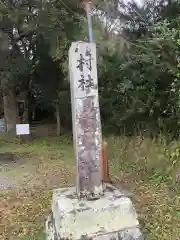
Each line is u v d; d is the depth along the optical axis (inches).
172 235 155.6
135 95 298.7
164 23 222.7
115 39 264.2
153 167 256.4
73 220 137.3
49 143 497.4
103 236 138.4
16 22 333.4
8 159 385.4
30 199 223.9
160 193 212.1
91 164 151.4
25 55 501.0
